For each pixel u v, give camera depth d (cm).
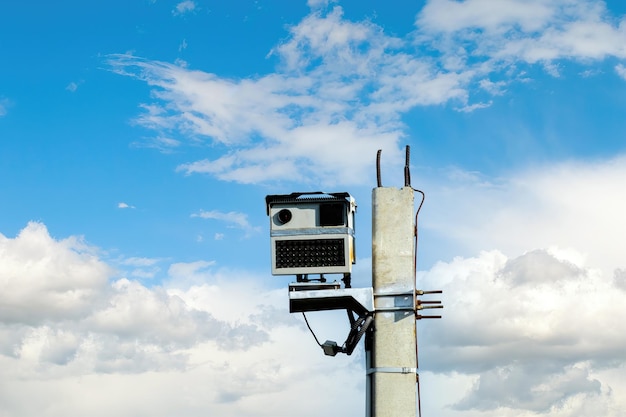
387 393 1647
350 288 1688
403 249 1700
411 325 1670
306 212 1752
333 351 1703
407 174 1742
